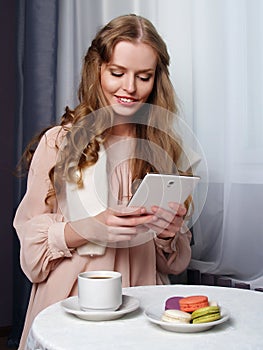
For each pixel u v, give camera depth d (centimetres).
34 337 93
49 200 138
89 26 220
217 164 172
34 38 237
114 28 132
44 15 235
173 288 125
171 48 184
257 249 164
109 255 133
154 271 143
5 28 299
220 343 87
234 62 165
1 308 300
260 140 161
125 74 131
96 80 137
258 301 114
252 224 164
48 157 138
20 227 139
